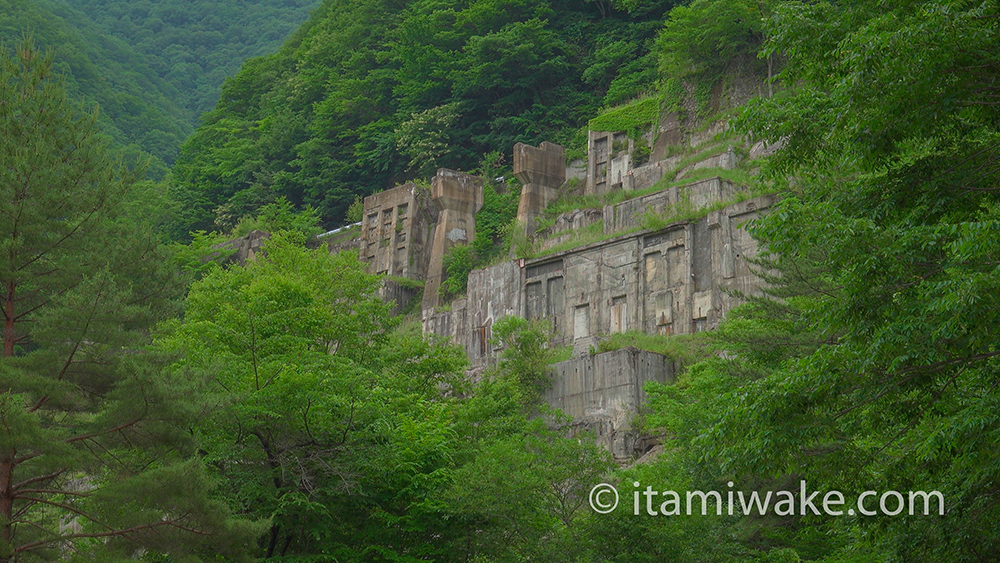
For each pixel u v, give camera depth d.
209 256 93.12
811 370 23.56
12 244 29.42
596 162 80.88
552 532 34.22
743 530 35.78
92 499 28.05
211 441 32.62
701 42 76.56
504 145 95.81
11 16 170.25
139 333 29.89
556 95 98.81
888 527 24.48
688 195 66.88
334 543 32.81
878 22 23.56
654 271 65.38
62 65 160.00
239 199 108.56
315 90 115.44
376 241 87.75
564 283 68.88
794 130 25.95
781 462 24.03
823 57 25.72
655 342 61.22
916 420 24.30
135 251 31.28
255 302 39.88
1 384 27.95
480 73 98.94
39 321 29.09
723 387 37.94
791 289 37.38
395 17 115.50
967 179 24.50
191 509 27.92
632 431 55.81
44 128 31.64
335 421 33.59
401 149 101.38
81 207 30.94
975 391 24.81
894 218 25.11
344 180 106.88
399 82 109.06
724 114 74.75
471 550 33.81
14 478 29.73
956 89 23.38
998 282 21.20
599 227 71.69
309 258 51.25
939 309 21.78
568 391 59.19
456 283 79.44
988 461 22.88
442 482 33.97
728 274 62.00
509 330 61.34
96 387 29.73
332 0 135.00
